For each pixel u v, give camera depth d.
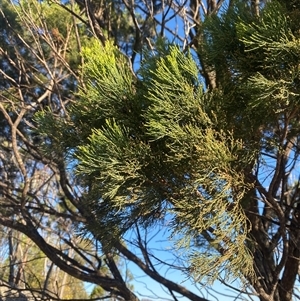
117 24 5.04
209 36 2.59
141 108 2.47
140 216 2.63
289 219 2.99
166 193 2.42
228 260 2.24
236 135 2.41
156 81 2.29
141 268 3.85
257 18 2.44
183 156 2.24
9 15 4.86
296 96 2.20
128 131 2.38
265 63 2.31
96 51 2.64
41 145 2.75
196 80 2.36
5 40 4.98
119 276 4.16
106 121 2.32
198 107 2.26
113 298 4.12
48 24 4.49
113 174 2.20
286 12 2.32
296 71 2.14
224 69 2.56
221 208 2.18
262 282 3.06
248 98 2.39
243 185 2.31
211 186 2.18
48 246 4.27
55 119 2.73
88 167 2.23
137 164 2.28
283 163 2.75
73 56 4.36
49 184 6.02
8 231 8.12
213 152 2.14
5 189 4.79
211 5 3.76
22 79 5.11
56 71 4.96
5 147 5.52
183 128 2.22
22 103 4.79
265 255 3.17
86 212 2.84
